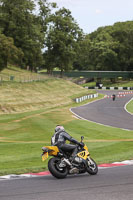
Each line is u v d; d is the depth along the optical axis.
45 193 7.83
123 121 41.09
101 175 10.34
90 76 144.75
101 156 16.98
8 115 53.12
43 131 33.47
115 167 12.18
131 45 165.25
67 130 32.97
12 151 20.17
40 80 92.56
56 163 9.99
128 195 7.56
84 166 10.34
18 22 119.06
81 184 8.87
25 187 8.59
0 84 73.44
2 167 13.80
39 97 73.00
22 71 114.38
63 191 8.02
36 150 20.64
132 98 86.62
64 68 132.00
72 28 129.75
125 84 147.88
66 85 99.00
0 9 118.06
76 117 47.03
